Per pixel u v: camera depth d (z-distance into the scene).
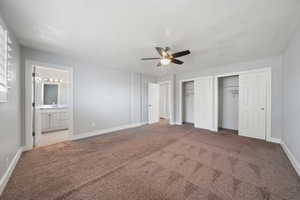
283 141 2.95
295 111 2.17
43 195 1.48
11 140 2.02
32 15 1.69
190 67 4.43
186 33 2.16
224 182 1.71
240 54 3.15
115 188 1.59
